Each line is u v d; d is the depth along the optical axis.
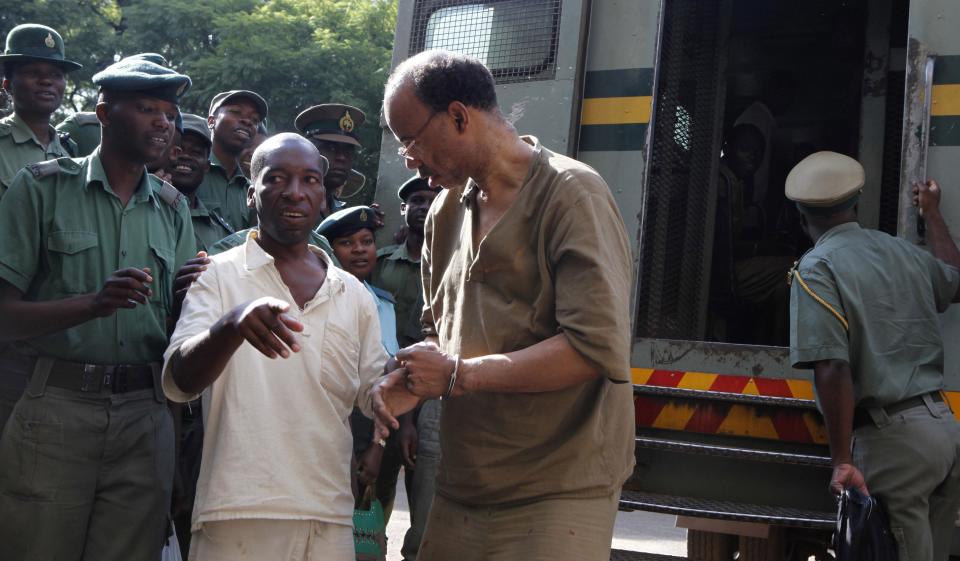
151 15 16.08
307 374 2.97
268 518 2.83
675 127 5.27
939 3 4.25
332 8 16.75
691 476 4.38
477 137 2.59
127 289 3.09
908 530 3.54
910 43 4.27
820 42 7.02
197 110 15.30
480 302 2.68
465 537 2.76
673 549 8.02
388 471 4.86
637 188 4.76
